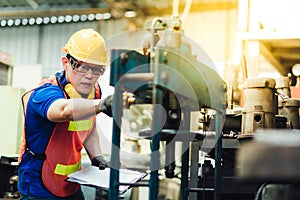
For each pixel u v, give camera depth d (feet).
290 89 9.89
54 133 8.34
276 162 4.31
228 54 25.46
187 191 7.77
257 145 4.41
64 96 8.25
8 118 12.85
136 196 11.94
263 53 12.62
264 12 11.65
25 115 8.33
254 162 4.38
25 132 8.39
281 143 4.34
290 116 8.91
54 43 28.17
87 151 8.87
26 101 8.38
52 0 27.07
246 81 8.14
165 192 13.26
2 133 12.82
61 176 8.45
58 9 27.20
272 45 12.45
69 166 8.52
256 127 7.95
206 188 8.27
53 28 28.22
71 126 8.40
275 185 5.44
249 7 11.84
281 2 11.50
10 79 15.05
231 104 9.78
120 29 26.91
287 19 11.50
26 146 8.43
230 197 8.60
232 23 25.61
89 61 8.49
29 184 8.40
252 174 4.39
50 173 8.41
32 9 27.53
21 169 8.50
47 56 28.27
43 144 8.34
